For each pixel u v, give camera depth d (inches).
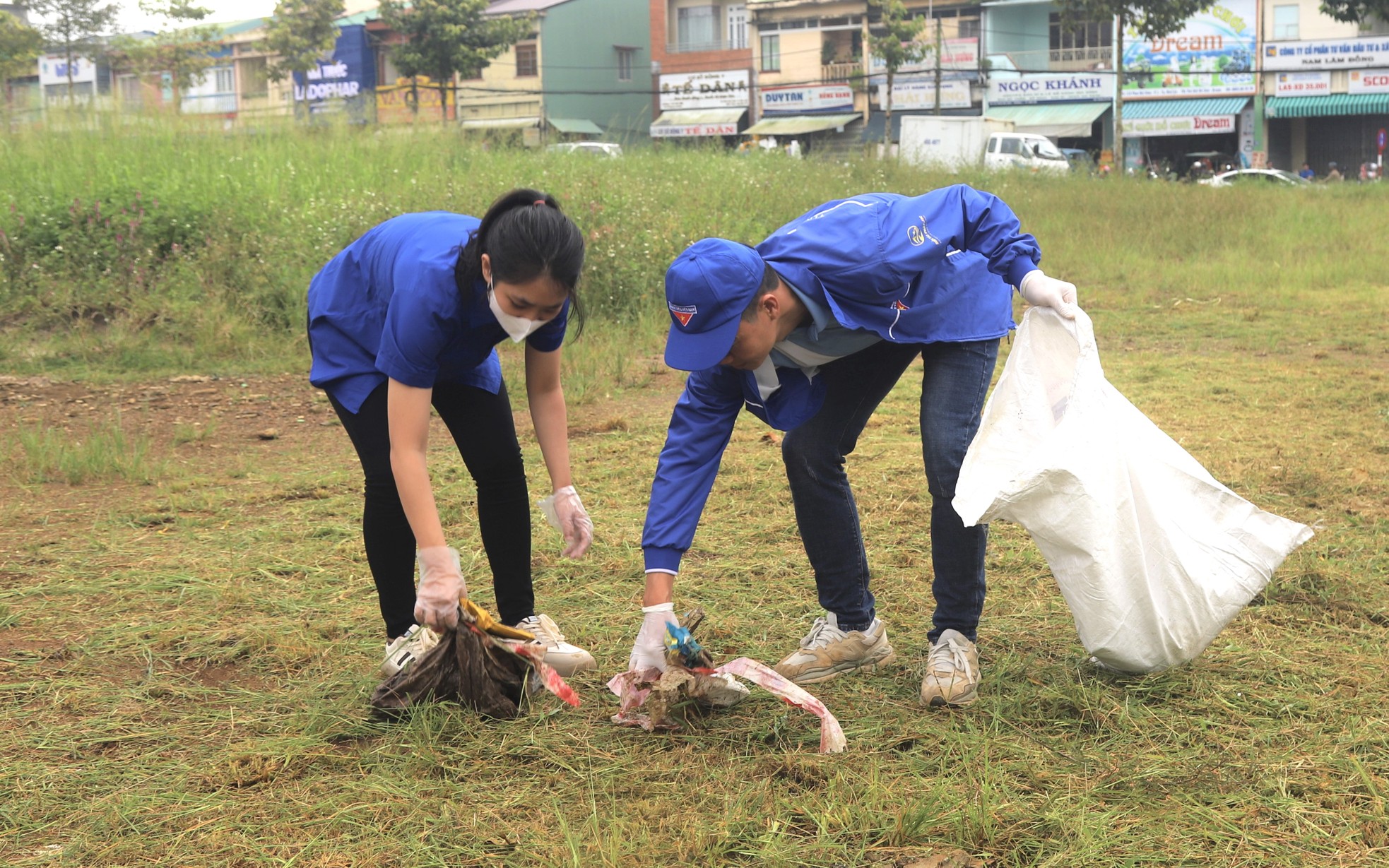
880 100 1497.3
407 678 109.7
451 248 104.6
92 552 165.3
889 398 281.4
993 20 1435.8
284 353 329.1
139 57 1378.0
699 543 167.9
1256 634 127.7
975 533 114.2
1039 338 111.0
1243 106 1346.0
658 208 463.5
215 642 130.5
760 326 97.8
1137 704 110.1
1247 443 222.5
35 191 391.5
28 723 110.0
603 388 290.7
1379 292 457.7
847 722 109.0
